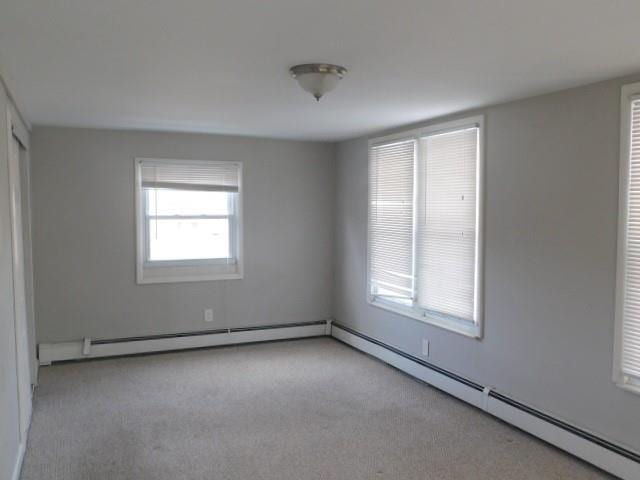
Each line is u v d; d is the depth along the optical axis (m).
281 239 5.93
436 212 4.36
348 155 5.78
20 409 3.11
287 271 5.98
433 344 4.46
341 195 5.96
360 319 5.61
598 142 3.00
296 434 3.51
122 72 2.88
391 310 5.00
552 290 3.32
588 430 3.11
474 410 3.93
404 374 4.77
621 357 2.90
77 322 5.10
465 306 4.06
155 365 5.00
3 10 1.96
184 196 5.52
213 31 2.20
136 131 5.20
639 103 2.79
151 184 5.30
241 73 2.89
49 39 2.30
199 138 5.46
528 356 3.52
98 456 3.18
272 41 2.33
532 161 3.43
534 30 2.16
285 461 3.13
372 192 5.30
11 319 2.90
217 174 5.57
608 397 2.99
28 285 4.41
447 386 4.25
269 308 5.93
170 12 1.98
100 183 5.11
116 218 5.18
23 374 3.36
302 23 2.10
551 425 3.32
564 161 3.21
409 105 3.76
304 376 4.71
